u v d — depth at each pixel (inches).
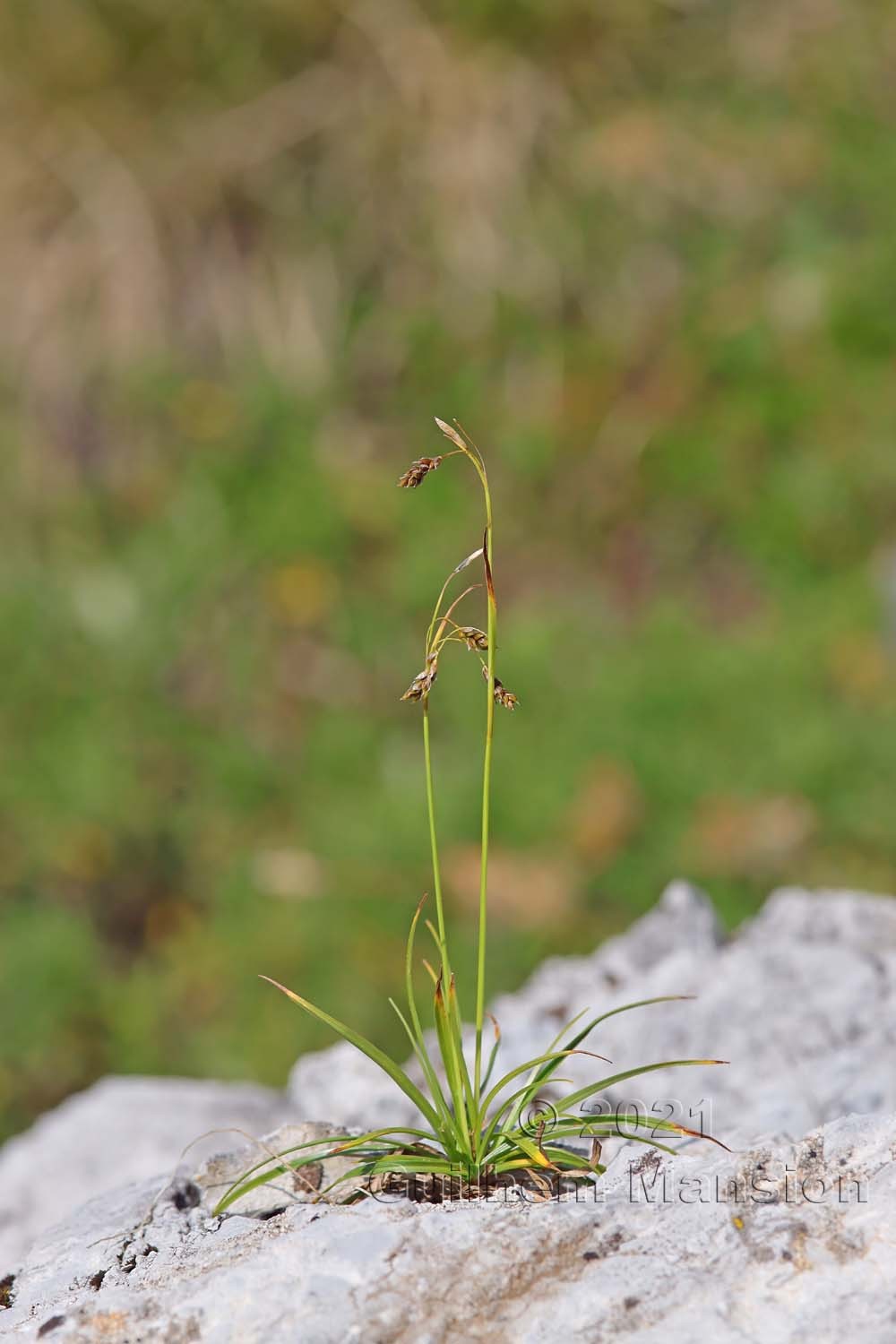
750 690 166.2
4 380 202.4
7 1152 108.4
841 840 153.6
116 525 191.3
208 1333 51.4
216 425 197.0
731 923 146.0
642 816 157.5
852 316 193.3
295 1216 60.6
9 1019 146.1
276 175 214.2
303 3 218.7
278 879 157.5
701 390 193.8
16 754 170.7
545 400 196.7
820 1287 50.5
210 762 169.2
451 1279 52.7
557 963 104.3
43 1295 57.6
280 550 185.8
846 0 223.1
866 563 177.9
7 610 181.6
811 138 211.6
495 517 187.6
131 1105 108.1
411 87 216.2
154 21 219.6
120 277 206.7
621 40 219.3
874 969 91.1
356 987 145.8
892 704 163.0
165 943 153.8
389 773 166.1
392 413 198.4
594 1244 54.2
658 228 207.5
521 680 171.2
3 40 219.5
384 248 209.0
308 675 176.7
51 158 215.5
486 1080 64.8
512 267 205.2
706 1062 62.2
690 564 182.5
